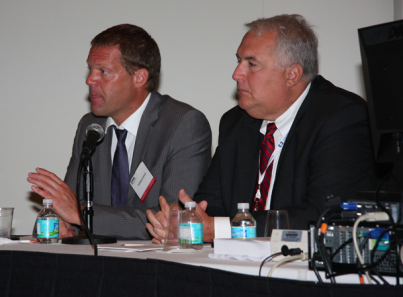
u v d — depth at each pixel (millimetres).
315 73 3746
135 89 4441
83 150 3342
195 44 6328
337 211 1824
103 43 4344
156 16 6316
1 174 6148
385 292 1412
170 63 6320
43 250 2654
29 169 6180
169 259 2162
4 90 6238
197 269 1769
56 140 6227
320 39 6074
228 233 2928
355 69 6051
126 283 1956
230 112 4309
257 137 3973
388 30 1871
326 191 3068
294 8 6156
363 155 3230
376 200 1713
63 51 6297
